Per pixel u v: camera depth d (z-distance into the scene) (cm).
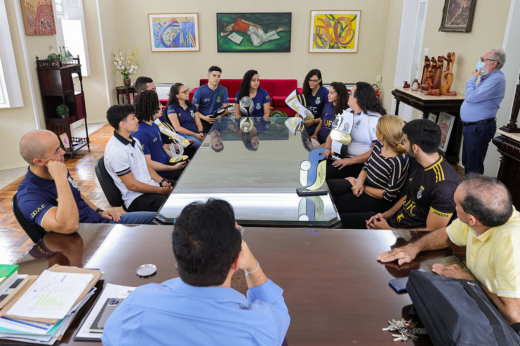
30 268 129
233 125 373
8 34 411
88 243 145
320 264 131
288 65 720
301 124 362
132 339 73
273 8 685
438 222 176
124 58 713
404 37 632
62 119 467
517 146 287
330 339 100
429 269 129
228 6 686
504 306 107
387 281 123
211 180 220
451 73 458
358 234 151
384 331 103
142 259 134
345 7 684
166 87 717
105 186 242
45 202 166
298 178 224
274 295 89
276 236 149
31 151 160
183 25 697
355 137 294
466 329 89
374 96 285
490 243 115
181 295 73
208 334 70
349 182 262
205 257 71
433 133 175
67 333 103
